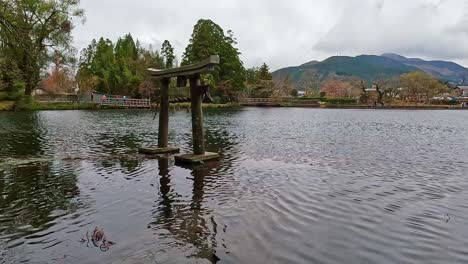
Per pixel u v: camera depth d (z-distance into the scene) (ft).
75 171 37.24
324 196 28.91
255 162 43.65
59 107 179.32
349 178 35.63
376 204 26.91
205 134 79.00
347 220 23.29
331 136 76.84
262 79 350.23
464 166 43.04
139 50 324.80
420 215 24.48
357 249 18.85
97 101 210.18
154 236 20.20
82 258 17.37
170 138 68.74
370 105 303.07
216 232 20.88
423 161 46.42
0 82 140.36
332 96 383.24
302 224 22.41
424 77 347.36
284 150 54.54
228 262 17.10
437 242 19.94
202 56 254.06
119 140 64.23
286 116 163.12
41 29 107.34
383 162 45.14
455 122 135.33
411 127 107.34
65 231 20.86
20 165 40.06
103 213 24.16
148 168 38.99
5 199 27.27
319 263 17.16
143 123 105.09
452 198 28.86
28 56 46.91
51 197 27.86
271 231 21.15
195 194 29.07
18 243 19.12
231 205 26.16
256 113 188.03
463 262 17.58
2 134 72.08
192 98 42.88
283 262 17.19
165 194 28.99
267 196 28.68
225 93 274.57
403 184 33.47
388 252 18.57
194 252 18.13
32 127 87.92
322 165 42.39
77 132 77.71
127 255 17.71
